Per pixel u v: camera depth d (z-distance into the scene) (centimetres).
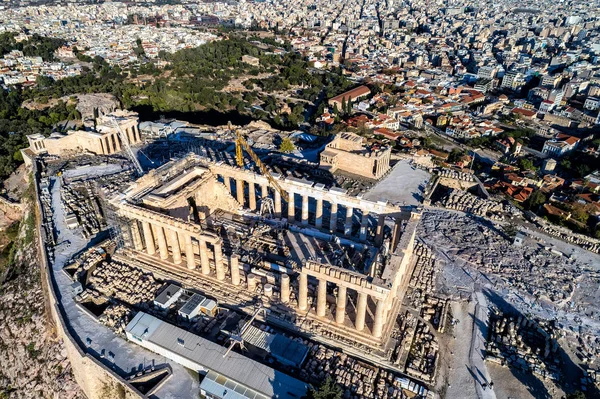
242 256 11488
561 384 8762
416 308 10375
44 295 11256
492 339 9750
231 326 9512
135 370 8519
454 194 16425
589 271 12231
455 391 8494
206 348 8656
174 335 8938
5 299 11988
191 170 13088
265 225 12950
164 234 11431
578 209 16400
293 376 8412
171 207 11650
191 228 10181
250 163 17975
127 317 9612
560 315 10494
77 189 15312
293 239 12381
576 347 9662
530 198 17088
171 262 11275
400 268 9119
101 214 13812
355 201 11638
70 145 18612
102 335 9331
